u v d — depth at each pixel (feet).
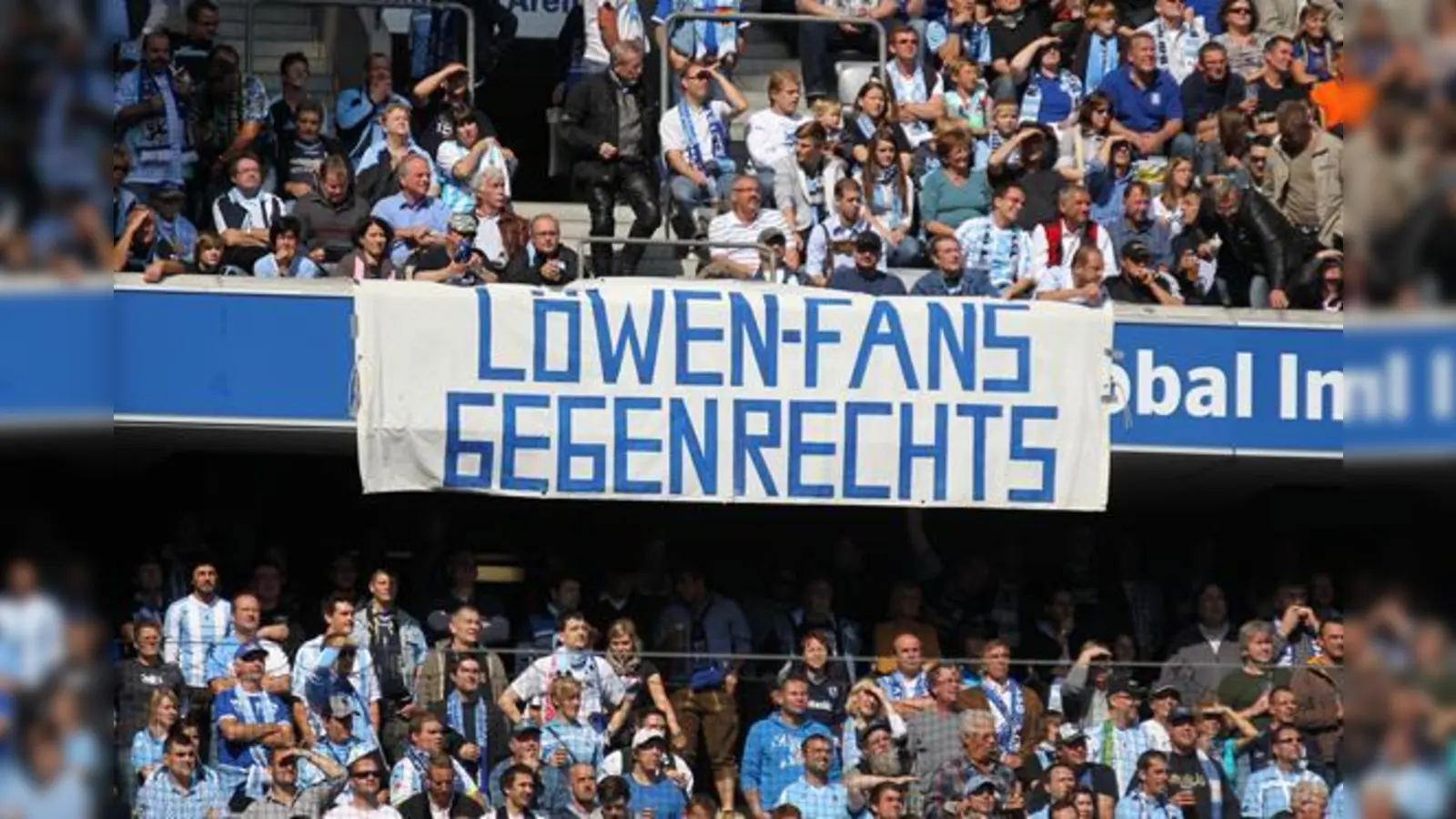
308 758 126.11
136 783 123.24
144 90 154.61
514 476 143.33
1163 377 150.20
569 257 154.10
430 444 142.61
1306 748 129.08
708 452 144.46
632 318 144.25
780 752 128.16
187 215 156.46
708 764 128.88
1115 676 129.59
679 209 160.86
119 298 142.20
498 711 128.47
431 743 126.41
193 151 156.35
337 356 143.64
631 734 128.88
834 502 145.28
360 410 141.90
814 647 129.49
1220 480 160.66
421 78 171.94
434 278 147.84
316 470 159.53
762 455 144.87
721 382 144.66
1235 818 128.67
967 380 146.61
